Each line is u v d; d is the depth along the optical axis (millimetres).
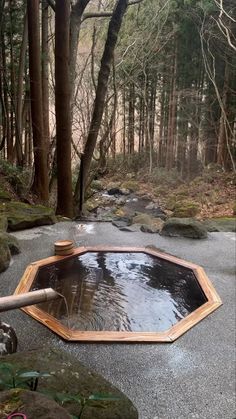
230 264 3812
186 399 1915
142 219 5871
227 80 10602
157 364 2189
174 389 1985
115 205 10688
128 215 8289
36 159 6586
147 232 4930
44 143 6750
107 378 2049
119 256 4008
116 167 15836
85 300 2988
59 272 3537
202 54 10766
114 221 5496
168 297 3117
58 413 850
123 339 2389
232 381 2066
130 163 15898
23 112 8555
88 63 9773
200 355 2291
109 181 14828
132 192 12773
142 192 12492
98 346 2340
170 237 4723
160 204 10695
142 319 2732
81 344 2352
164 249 4250
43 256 3857
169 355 2279
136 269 3701
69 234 4684
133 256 4023
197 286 3338
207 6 9367
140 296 3115
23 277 3266
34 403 872
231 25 9586
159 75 13984
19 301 1440
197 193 10383
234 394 1966
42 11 7660
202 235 4699
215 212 8312
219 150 11523
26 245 4184
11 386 1089
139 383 2020
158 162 15289
